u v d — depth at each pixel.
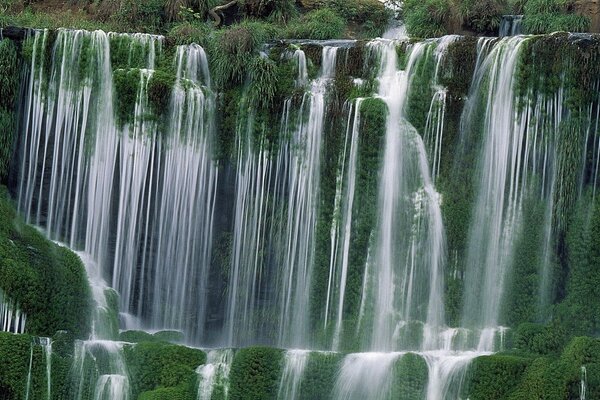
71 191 37.69
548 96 35.22
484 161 35.84
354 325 35.34
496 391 29.66
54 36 38.44
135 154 37.50
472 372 29.97
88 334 34.44
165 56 39.19
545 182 35.00
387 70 38.00
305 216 36.72
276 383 31.00
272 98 37.81
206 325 37.06
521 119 35.38
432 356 30.66
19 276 33.16
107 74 38.38
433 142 36.69
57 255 34.81
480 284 35.19
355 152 36.44
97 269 37.06
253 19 43.59
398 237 36.00
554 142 35.03
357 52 38.44
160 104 37.66
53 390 31.31
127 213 37.31
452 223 35.75
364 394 30.59
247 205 37.50
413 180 36.34
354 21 46.97
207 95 38.12
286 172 37.28
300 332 36.03
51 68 38.28
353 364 30.84
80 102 38.12
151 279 37.19
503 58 35.97
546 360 29.84
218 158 38.09
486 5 41.31
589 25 39.69
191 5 43.84
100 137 37.84
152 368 31.62
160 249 37.28
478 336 33.72
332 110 37.00
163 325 36.97
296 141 37.28
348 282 35.81
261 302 36.75
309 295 36.16
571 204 34.59
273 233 37.00
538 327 33.09
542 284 34.56
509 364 29.77
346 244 36.03
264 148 37.53
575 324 33.75
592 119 34.97
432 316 35.31
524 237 34.91
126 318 36.62
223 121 38.31
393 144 36.47
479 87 36.44
